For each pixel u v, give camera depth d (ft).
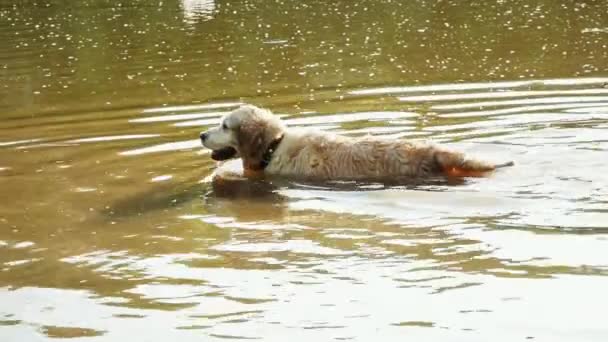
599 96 89.45
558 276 45.75
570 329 40.11
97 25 173.78
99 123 92.27
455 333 40.40
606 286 44.21
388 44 136.77
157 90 109.40
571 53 120.37
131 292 47.37
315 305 44.24
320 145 69.26
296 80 111.14
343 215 58.39
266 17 173.99
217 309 44.50
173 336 41.73
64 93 111.24
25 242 56.65
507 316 41.73
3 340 42.50
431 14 168.35
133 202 64.49
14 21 185.26
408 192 61.93
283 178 69.05
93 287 48.44
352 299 44.65
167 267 50.78
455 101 91.56
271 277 48.19
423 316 42.29
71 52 143.13
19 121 96.02
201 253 52.75
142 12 190.49
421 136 76.38
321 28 156.87
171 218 60.34
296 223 57.41
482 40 136.46
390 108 90.07
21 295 47.88
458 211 57.00
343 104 93.91
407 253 50.31
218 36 152.76
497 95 93.45
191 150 78.79
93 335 42.45
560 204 56.65
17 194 67.77
